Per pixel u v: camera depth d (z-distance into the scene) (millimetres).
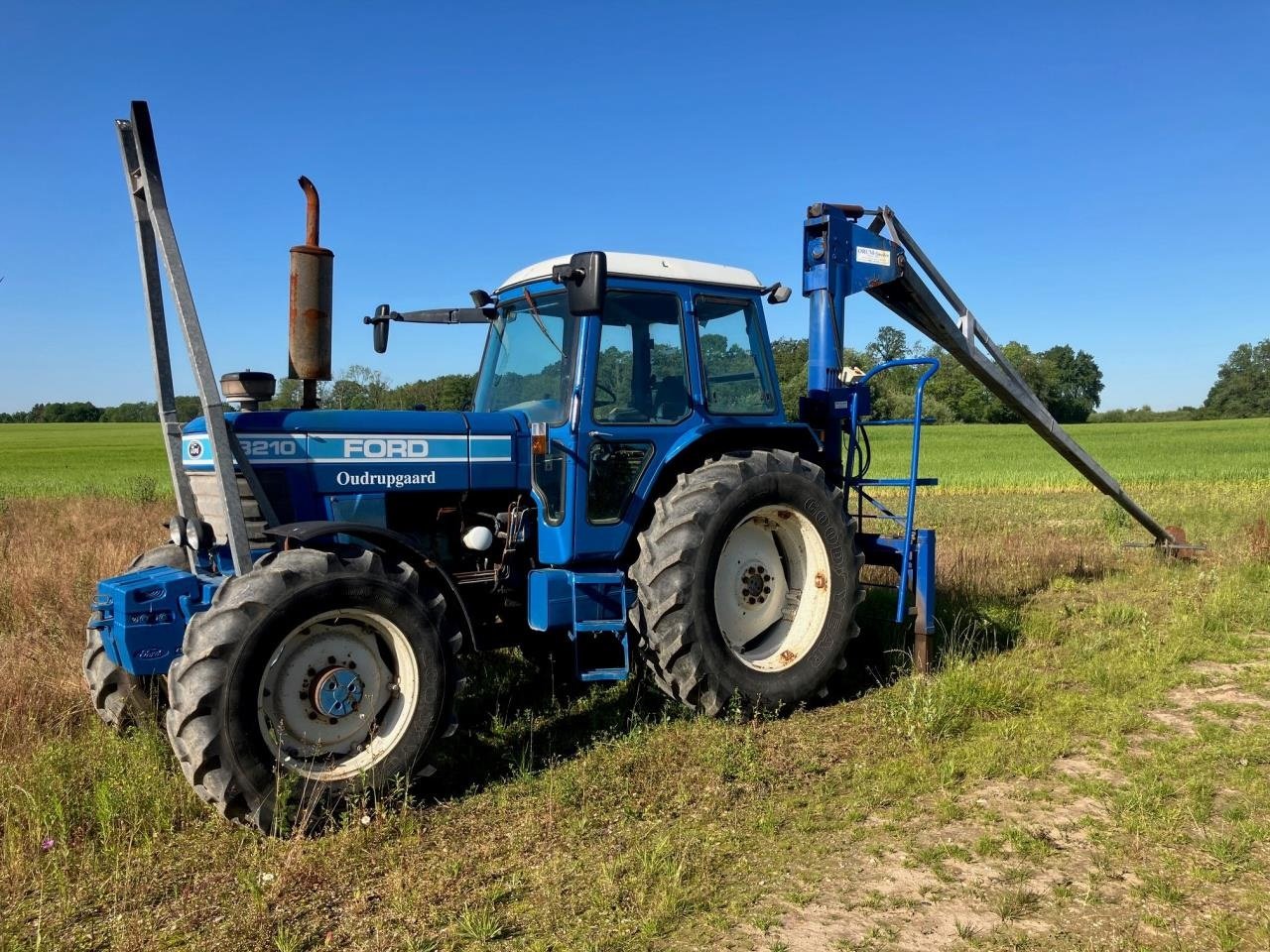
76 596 7031
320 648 3766
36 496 19328
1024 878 3199
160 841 3521
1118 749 4297
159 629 4004
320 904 3086
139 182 4309
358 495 4445
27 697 4691
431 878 3234
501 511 4961
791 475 5062
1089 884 3156
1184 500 15992
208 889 3199
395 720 3896
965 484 20969
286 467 4289
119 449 50094
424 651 3889
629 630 4980
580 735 4684
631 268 4895
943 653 5781
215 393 3859
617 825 3656
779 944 2820
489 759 4371
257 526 4141
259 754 3496
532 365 5125
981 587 7738
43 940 2859
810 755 4379
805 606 5238
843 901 3078
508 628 4930
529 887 3184
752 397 5449
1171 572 8555
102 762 4102
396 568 3914
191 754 3404
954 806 3742
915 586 5621
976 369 6820
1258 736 4410
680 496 4754
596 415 4785
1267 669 5496
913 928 2914
